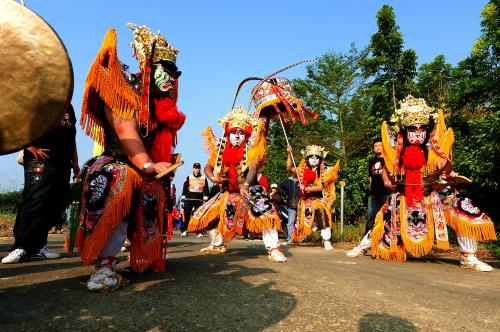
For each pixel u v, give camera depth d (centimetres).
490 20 1236
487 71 1330
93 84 259
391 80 2256
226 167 497
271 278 305
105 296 236
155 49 296
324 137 2434
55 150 427
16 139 167
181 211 1216
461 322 224
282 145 2191
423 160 504
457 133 1153
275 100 605
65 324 187
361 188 1205
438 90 2181
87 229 256
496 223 748
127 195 257
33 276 299
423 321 220
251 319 203
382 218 541
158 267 312
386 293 285
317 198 739
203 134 527
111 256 260
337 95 2503
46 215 424
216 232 523
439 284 349
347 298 257
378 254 538
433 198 508
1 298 229
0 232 920
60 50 165
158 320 196
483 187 746
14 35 162
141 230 286
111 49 262
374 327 202
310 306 230
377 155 757
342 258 538
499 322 228
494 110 830
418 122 500
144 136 277
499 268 495
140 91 284
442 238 495
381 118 2164
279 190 992
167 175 293
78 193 327
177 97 320
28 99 164
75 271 325
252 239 1009
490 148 708
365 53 2409
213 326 191
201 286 266
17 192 1552
